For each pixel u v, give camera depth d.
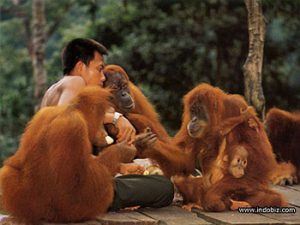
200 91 7.77
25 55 28.09
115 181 7.64
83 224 7.17
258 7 10.64
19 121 24.20
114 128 7.71
